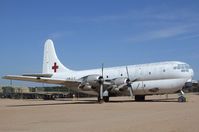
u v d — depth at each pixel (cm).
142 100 4047
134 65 3941
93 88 3697
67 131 1188
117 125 1341
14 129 1284
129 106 2717
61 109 2495
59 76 4534
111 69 4072
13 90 9712
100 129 1223
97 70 4206
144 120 1519
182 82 3547
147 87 3734
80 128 1266
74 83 3906
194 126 1255
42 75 4478
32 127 1341
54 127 1322
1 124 1483
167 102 3397
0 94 7281
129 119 1590
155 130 1169
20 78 3691
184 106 2581
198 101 3606
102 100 3638
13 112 2270
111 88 3766
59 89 8181
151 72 3719
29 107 2877
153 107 2514
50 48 4744
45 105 3216
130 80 3841
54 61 4681
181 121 1438
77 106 2888
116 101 3938
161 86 3647
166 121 1450
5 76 3591
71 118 1717
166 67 3634
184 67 3584
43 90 8788
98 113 2023
